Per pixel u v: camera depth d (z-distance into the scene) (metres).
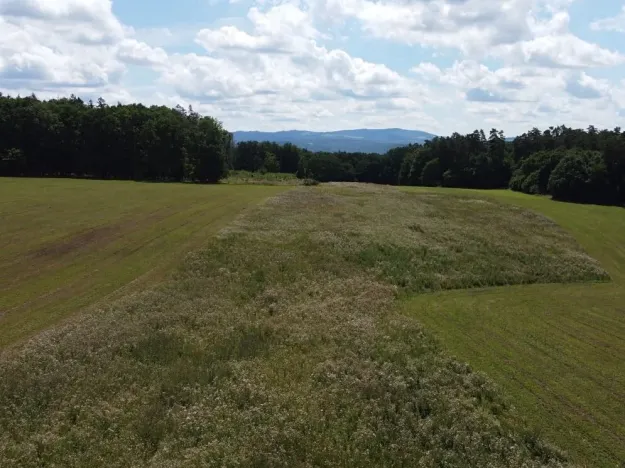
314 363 18.25
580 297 30.02
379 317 23.69
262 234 36.91
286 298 25.08
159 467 12.05
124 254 31.97
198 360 17.94
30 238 34.97
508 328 23.50
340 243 35.50
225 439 13.38
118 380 16.12
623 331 23.70
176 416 14.28
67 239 35.00
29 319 21.23
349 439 13.88
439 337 21.78
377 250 34.97
